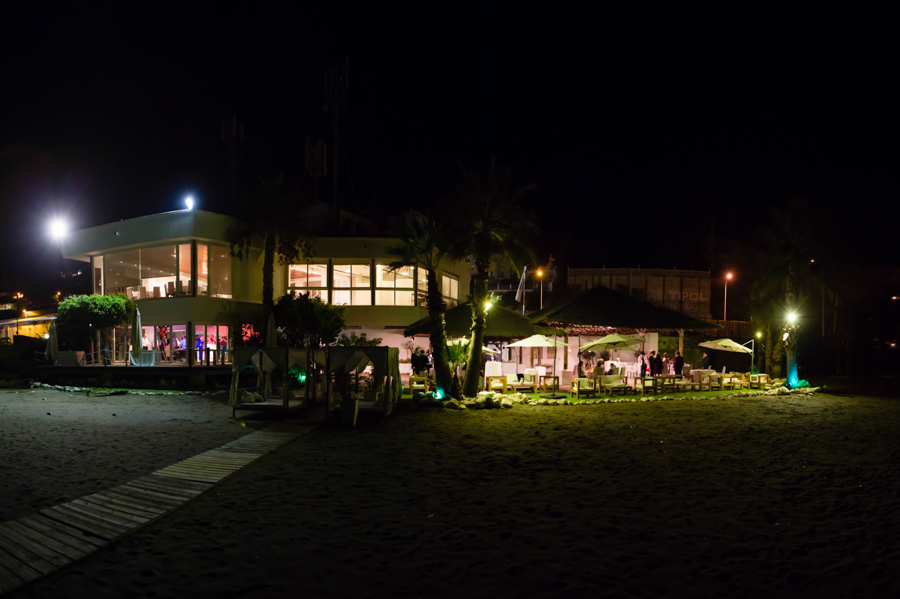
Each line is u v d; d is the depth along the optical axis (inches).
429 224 782.5
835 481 346.0
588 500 304.7
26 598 190.1
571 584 200.7
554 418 617.3
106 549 233.9
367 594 193.6
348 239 1247.5
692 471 371.2
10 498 302.2
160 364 1031.0
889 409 710.5
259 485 336.2
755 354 1419.8
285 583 202.2
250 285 1227.2
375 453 429.1
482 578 206.1
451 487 331.0
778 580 204.7
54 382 1014.4
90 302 1030.4
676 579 205.0
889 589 197.0
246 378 981.2
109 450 430.6
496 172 753.0
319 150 1462.8
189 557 225.6
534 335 900.6
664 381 865.5
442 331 762.2
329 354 589.6
